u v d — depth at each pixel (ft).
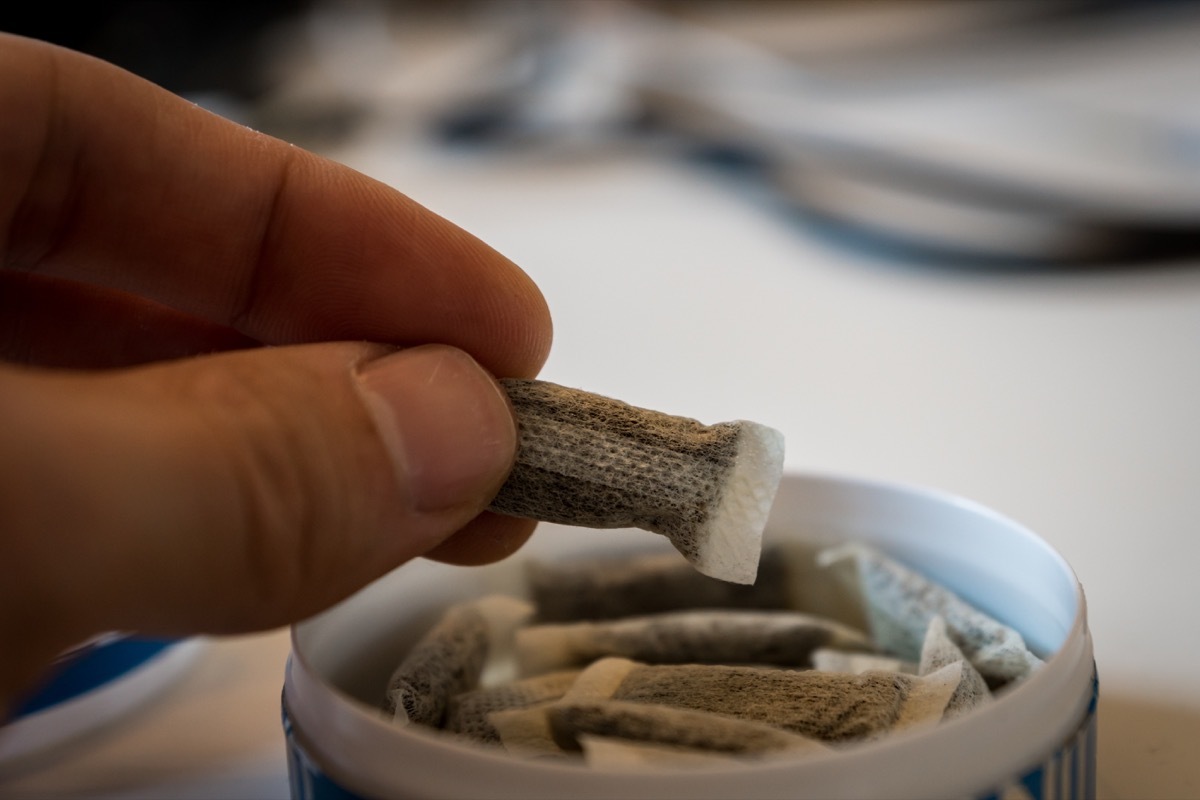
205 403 0.34
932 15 1.56
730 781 0.30
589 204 1.10
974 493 0.55
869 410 0.64
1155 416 0.60
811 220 0.96
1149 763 0.39
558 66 1.46
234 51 1.35
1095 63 1.42
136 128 0.44
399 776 0.32
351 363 0.37
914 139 1.14
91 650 0.43
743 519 0.39
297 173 0.45
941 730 0.31
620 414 0.40
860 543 0.44
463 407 0.37
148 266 0.46
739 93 1.37
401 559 0.38
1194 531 0.50
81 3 1.21
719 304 0.83
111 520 0.31
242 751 0.42
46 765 0.42
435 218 0.46
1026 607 0.40
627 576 0.47
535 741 0.37
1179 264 0.82
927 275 0.87
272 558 0.35
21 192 0.43
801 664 0.44
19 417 0.31
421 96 1.39
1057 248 0.84
